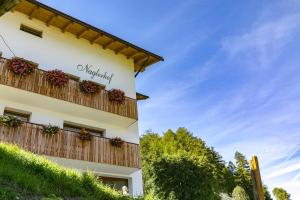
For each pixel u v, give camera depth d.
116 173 16.97
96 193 9.99
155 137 40.78
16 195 7.43
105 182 16.58
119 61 19.81
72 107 16.06
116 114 17.44
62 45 17.38
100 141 15.81
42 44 16.53
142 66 20.84
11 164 9.12
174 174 20.89
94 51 18.72
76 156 14.58
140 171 17.84
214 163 41.84
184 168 21.08
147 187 21.16
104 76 18.59
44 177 9.38
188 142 40.38
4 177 8.02
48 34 17.03
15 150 10.39
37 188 8.24
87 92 16.45
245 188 45.53
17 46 15.56
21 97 14.61
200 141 42.00
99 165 15.62
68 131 14.75
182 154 22.17
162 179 20.84
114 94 17.67
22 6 15.90
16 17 16.11
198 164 21.59
